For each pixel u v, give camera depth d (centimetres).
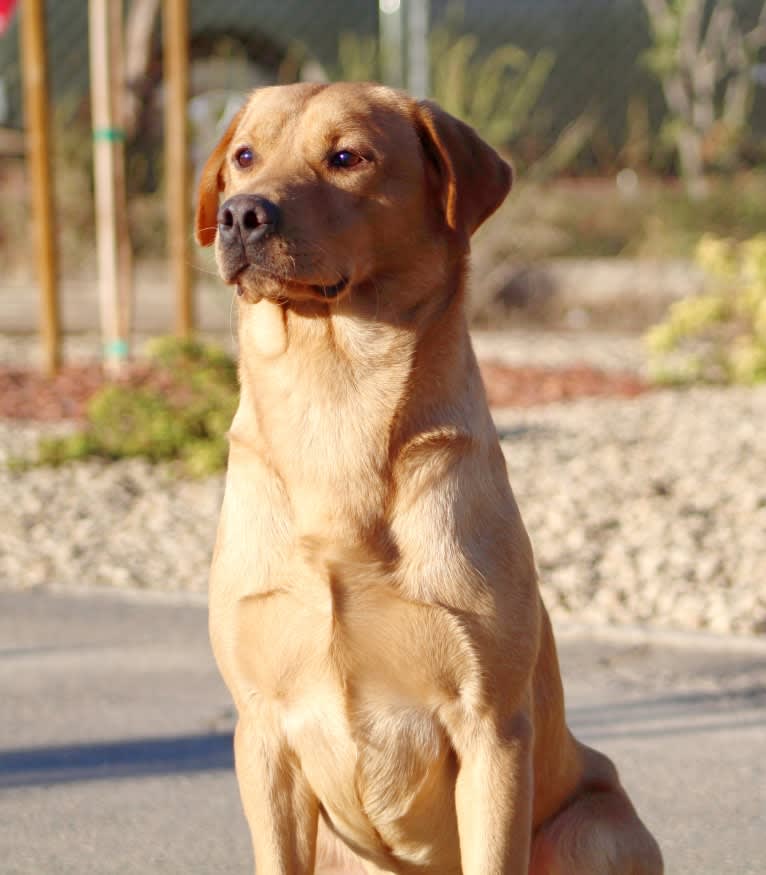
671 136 2375
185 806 663
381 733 507
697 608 912
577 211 2314
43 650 866
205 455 1247
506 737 503
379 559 496
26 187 2259
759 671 837
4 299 2092
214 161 593
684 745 734
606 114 2417
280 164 533
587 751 589
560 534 1071
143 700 789
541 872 540
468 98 2211
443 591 495
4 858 610
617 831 539
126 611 941
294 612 502
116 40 1666
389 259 529
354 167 530
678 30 2338
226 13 2298
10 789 677
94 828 639
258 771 518
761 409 1526
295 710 514
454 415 518
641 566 997
